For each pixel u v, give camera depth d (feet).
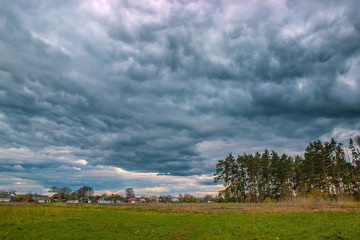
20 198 421.18
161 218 89.40
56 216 87.97
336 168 219.41
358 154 231.30
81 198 478.59
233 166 269.64
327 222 67.87
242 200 279.49
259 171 271.28
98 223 73.61
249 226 67.72
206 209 134.31
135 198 464.65
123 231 63.05
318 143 221.05
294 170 268.82
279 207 126.21
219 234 59.52
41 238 53.21
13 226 66.03
